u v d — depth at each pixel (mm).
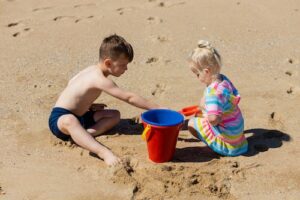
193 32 6621
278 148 4129
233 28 6762
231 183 3695
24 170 3883
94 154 4059
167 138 3781
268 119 4562
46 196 3576
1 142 4250
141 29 6715
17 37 6539
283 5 7574
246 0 7770
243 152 4051
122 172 3762
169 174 3744
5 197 3570
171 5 7562
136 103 4215
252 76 5414
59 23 6957
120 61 4137
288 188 3660
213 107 3824
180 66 5680
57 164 3953
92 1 7797
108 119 4328
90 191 3625
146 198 3541
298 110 4703
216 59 3861
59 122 4125
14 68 5676
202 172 3777
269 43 6305
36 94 5078
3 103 4891
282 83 5242
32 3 7754
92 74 4227
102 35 6562
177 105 4820
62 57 5973
